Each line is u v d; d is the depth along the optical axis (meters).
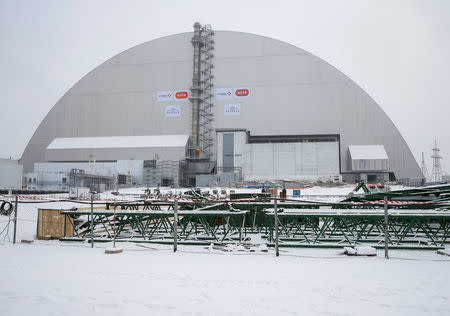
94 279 7.24
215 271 8.32
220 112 132.88
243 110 131.62
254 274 8.02
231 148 114.94
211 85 134.62
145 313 5.09
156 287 6.64
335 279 7.56
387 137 125.19
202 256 10.78
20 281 6.95
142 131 135.75
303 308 5.43
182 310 5.25
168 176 108.44
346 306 5.57
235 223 16.36
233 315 5.06
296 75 130.50
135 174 110.12
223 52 135.62
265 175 111.56
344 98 127.75
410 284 7.13
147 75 138.50
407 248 13.08
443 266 9.38
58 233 15.25
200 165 123.44
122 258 10.15
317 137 127.38
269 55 132.88
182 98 134.88
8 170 40.50
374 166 113.00
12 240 14.66
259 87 131.88
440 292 6.49
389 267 9.19
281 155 112.06
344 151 125.50
